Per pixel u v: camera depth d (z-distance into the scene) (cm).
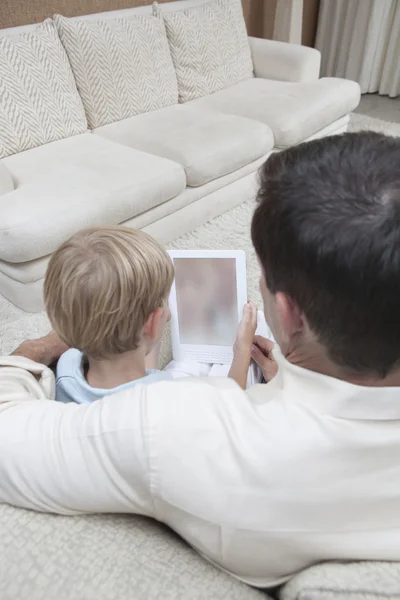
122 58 244
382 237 39
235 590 50
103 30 237
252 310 102
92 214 179
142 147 229
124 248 74
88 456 51
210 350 125
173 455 48
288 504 47
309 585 45
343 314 43
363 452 46
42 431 54
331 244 40
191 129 241
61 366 85
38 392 70
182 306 122
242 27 303
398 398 45
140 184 195
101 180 192
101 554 51
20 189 183
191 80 279
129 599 46
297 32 376
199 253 119
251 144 239
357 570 46
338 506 47
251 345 101
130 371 82
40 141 222
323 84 295
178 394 51
